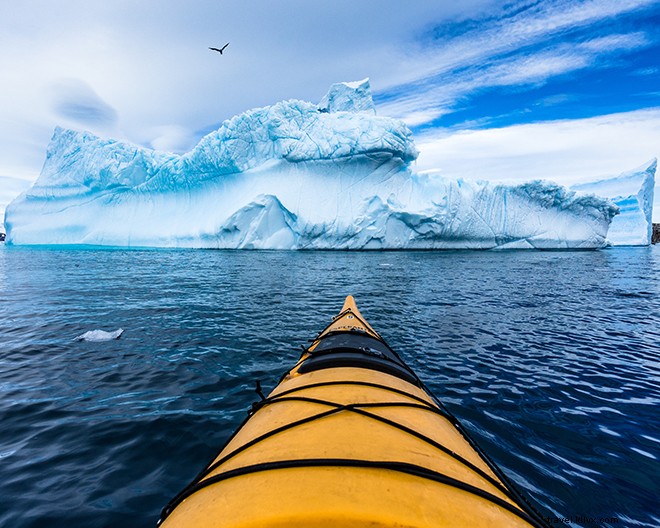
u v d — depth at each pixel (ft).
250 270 50.60
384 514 3.23
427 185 100.22
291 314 24.03
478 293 33.14
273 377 13.58
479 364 15.05
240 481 3.92
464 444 5.75
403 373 7.81
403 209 94.63
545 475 8.05
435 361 15.33
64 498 7.21
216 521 3.39
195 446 9.08
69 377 13.58
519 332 20.15
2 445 9.07
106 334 18.81
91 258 72.74
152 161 117.19
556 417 10.68
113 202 122.83
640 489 7.64
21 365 14.83
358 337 11.15
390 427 4.99
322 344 10.55
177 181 111.96
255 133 101.14
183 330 20.07
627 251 120.88
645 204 151.23
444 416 6.38
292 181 97.76
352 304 18.02
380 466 3.83
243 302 28.09
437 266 57.98
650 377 13.83
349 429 4.83
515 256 82.99
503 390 12.52
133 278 42.19
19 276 44.32
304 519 3.20
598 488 7.65
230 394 12.13
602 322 22.76
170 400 11.66
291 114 100.53
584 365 15.07
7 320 22.41
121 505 7.04
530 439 9.51
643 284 40.52
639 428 10.12
